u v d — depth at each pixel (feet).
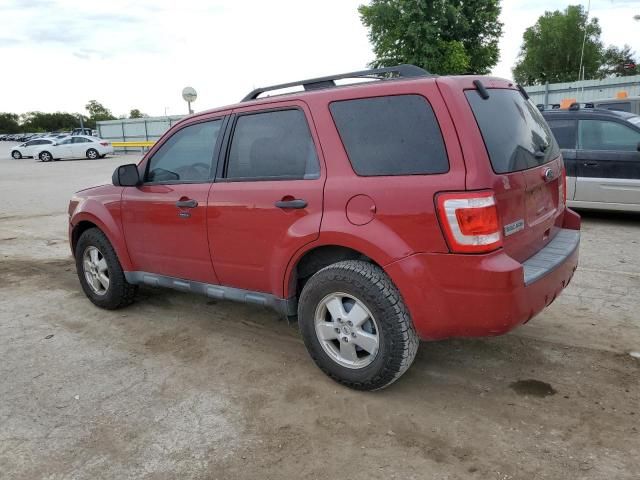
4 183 59.36
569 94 77.71
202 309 16.08
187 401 10.82
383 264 9.63
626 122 24.77
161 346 13.57
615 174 25.02
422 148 9.36
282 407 10.47
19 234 29.27
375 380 10.30
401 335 9.80
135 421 10.16
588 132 25.73
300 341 13.55
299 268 11.50
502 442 9.12
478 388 10.91
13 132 401.90
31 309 16.66
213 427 9.88
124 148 127.75
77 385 11.64
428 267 9.27
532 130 11.18
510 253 9.64
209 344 13.58
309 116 10.80
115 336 14.32
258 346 13.34
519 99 11.37
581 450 8.84
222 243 12.30
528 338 13.11
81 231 16.71
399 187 9.43
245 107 12.12
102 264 15.97
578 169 25.89
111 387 11.51
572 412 9.93
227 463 8.86
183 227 13.08
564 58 155.84
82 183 57.06
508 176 9.37
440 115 9.23
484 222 8.80
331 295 10.56
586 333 13.29
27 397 11.18
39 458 9.14
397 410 10.21
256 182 11.59
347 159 10.18
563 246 11.31
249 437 9.54
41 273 20.92
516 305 9.03
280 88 12.10
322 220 10.31
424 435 9.41
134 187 14.42
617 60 173.99
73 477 8.63
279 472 8.61
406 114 9.62
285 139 11.27
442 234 9.05
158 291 17.87
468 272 8.95
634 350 12.30
